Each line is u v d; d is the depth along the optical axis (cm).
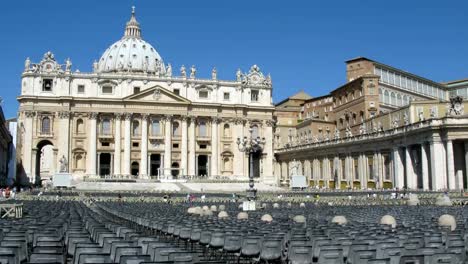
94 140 11594
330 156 10925
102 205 4997
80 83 11719
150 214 3309
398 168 8419
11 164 12325
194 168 12194
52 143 11450
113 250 1370
